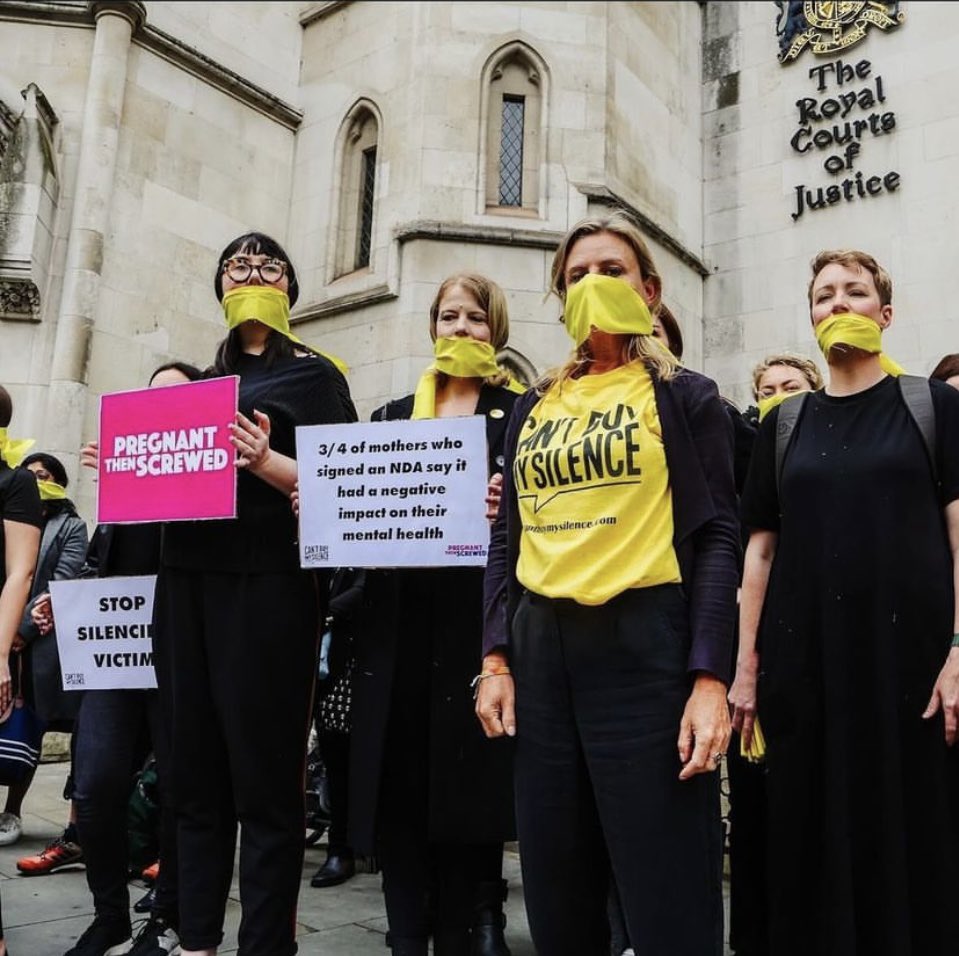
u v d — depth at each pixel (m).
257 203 9.33
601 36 8.88
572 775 1.67
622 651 1.62
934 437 2.01
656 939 1.52
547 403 1.87
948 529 1.98
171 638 2.37
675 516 1.66
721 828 1.62
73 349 7.60
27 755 3.10
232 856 2.36
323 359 2.65
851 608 1.98
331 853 3.75
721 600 1.61
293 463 2.39
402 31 8.98
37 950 2.76
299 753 2.30
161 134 8.55
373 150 9.25
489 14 8.82
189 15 8.91
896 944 1.82
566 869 1.66
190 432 2.34
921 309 8.49
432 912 2.46
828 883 1.92
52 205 7.83
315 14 9.84
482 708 1.80
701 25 10.47
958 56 8.69
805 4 9.71
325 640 3.95
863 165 9.06
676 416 1.71
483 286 2.76
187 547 2.36
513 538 1.86
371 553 2.36
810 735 2.01
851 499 2.03
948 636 1.92
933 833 1.85
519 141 8.95
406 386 8.02
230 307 2.55
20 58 8.23
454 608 2.44
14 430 7.54
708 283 9.88
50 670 3.33
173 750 2.33
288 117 9.65
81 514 7.42
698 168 10.09
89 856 2.72
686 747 1.54
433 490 2.35
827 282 2.25
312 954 2.81
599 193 8.43
